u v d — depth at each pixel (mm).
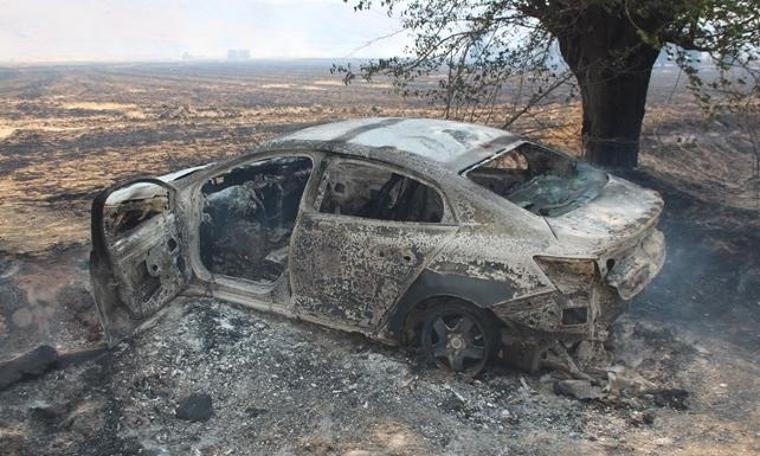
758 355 4805
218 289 5301
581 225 4184
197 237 5414
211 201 5547
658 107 20906
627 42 8609
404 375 4496
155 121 21297
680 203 8656
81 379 4641
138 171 12664
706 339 5066
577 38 9133
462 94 8680
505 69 8539
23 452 3918
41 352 4770
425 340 4555
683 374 4547
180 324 5094
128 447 3945
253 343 4883
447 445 3826
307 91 35156
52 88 37750
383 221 4578
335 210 4934
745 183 10883
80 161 14039
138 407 4355
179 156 14375
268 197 5895
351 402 4281
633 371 4516
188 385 4555
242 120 21172
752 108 6957
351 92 33844
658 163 11844
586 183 5016
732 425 3943
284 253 5566
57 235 7824
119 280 4758
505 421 4039
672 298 5863
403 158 4598
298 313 4953
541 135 12461
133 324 4961
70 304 5816
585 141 9914
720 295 5891
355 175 4887
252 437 4016
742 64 6273
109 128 19562
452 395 4281
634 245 4316
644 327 5129
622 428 3936
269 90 36344
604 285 4051
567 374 4426
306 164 6152
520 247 4129
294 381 4531
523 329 4199
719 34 6086
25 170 13055
